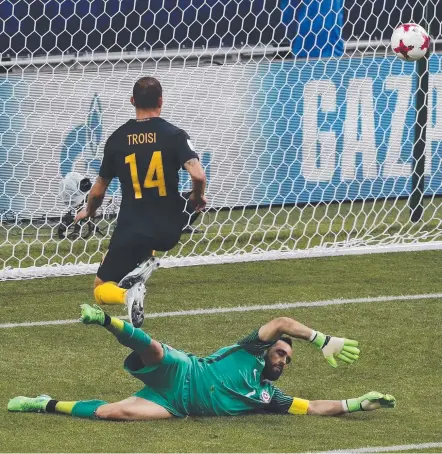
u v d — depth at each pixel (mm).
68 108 41500
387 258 37562
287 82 43812
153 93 23203
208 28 49688
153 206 23188
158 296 32656
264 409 22703
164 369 21812
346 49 49812
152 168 22953
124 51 46562
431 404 23625
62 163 41375
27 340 28172
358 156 44406
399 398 24062
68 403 22234
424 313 30875
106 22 47906
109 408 21875
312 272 35719
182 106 42812
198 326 29734
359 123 44406
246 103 43438
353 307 31484
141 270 23031
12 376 25250
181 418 22141
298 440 20906
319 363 26688
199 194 23109
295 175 43969
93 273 34812
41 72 41469
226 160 43156
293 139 43844
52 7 46938
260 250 37219
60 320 30062
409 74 44719
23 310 31047
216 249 38812
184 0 49062
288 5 45375
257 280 34656
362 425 22016
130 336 21016
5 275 33781
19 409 22391
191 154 22844
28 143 40938
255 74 43500
